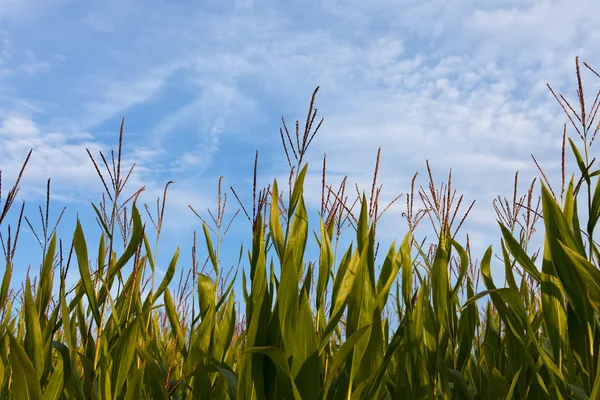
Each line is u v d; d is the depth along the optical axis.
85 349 1.94
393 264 1.88
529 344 2.09
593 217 1.73
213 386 2.19
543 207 1.73
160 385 1.94
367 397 1.71
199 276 2.41
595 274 1.47
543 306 1.84
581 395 1.66
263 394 1.61
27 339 1.81
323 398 1.55
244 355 1.61
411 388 1.92
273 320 1.64
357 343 1.66
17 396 1.61
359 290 1.68
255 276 1.68
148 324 2.46
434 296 1.91
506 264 2.11
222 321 2.29
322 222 1.84
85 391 1.86
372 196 1.77
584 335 1.71
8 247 1.92
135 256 1.93
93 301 1.82
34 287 2.38
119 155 1.85
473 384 2.36
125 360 1.79
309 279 1.87
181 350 2.33
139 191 2.03
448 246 2.03
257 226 1.74
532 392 2.04
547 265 1.82
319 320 1.81
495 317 2.72
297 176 1.74
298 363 1.55
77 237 1.83
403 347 2.00
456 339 2.20
